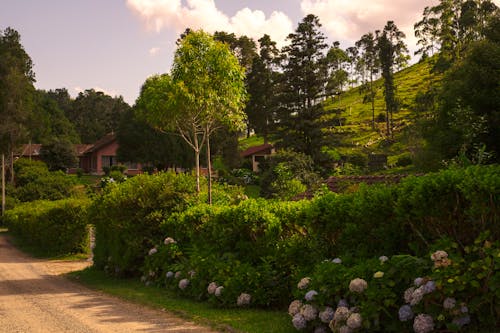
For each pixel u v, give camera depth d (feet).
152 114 71.72
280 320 24.58
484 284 17.74
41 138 261.85
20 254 77.46
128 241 42.65
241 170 199.93
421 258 20.02
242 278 28.63
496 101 92.53
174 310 28.48
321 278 21.50
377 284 19.94
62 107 447.83
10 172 197.67
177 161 195.31
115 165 242.78
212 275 30.91
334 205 25.07
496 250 17.74
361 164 179.83
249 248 31.19
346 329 19.39
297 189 101.81
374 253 23.48
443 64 238.48
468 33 243.19
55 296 36.22
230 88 67.51
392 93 294.66
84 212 72.90
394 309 19.69
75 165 259.60
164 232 43.19
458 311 17.49
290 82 183.11
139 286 39.29
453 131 94.94
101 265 51.26
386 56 304.71
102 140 264.52
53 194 154.51
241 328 23.30
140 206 43.19
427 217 20.88
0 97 165.07
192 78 65.87
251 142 325.62
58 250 73.97
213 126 76.64
